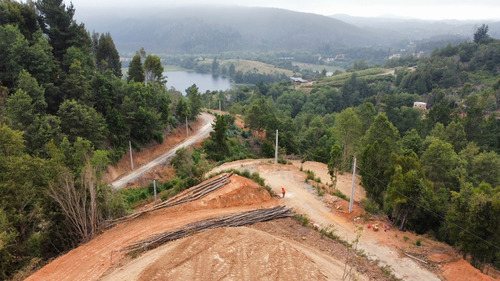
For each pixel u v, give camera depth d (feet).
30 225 70.59
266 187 96.02
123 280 43.93
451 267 63.26
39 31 148.15
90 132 123.54
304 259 49.03
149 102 170.71
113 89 155.02
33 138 103.55
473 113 202.80
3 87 120.98
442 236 79.97
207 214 75.51
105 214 74.64
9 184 65.92
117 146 141.69
